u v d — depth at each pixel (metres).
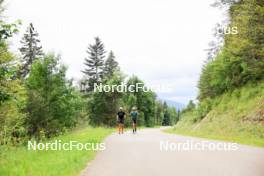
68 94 32.91
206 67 43.66
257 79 32.34
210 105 40.50
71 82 33.53
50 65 31.61
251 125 26.08
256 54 25.95
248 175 9.14
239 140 20.44
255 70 29.31
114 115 64.50
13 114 22.23
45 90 31.05
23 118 26.88
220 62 37.66
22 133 25.84
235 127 28.11
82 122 47.88
